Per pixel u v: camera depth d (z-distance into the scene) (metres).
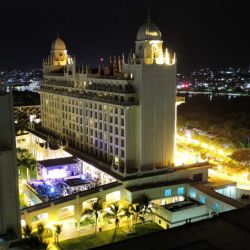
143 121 97.75
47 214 83.25
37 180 110.94
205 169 105.00
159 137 101.19
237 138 165.88
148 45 100.06
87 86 120.69
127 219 89.38
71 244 79.38
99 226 86.94
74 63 128.12
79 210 86.75
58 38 157.50
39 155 146.38
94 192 88.94
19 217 53.72
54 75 147.88
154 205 90.25
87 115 119.62
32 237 67.19
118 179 93.12
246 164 124.31
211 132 188.88
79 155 118.75
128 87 99.69
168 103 101.69
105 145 110.31
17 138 157.12
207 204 90.56
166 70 100.06
